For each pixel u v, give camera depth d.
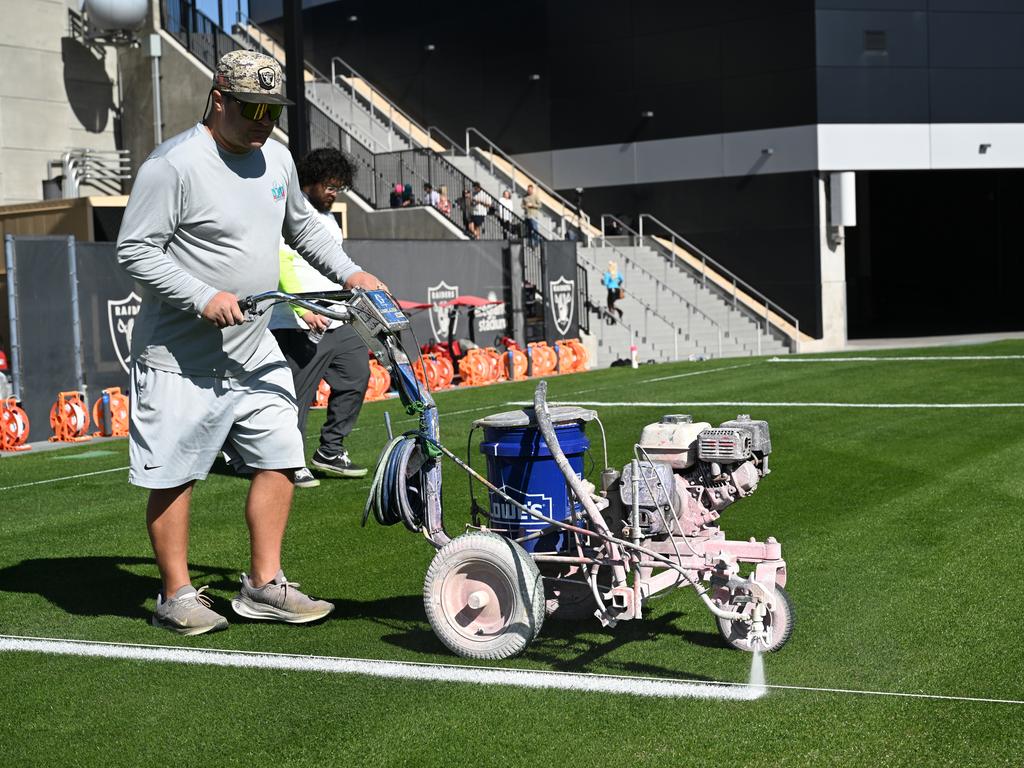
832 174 31.02
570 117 35.16
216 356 5.70
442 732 4.41
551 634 5.57
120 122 29.98
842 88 30.81
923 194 40.94
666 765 4.07
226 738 4.44
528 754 4.20
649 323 29.33
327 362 9.62
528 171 36.19
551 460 5.29
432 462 5.41
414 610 6.12
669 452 5.39
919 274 41.41
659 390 17.06
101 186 29.45
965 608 5.87
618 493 5.33
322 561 7.20
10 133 27.92
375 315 5.32
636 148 34.00
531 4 35.69
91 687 5.04
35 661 5.39
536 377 21.73
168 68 29.19
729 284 32.12
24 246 15.45
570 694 4.76
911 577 6.48
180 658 5.39
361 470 10.12
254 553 5.93
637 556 5.26
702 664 5.11
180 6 29.33
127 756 4.31
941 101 31.19
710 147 32.69
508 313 23.95
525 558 5.11
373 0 39.34
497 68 36.66
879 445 10.98
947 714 4.46
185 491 5.81
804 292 31.41
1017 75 31.42
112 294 16.70
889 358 20.95
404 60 38.84
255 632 5.79
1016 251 40.19
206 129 5.63
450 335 21.70
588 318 26.84
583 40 34.72
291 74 20.11
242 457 5.91
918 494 8.72
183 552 5.89
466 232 28.22
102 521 8.75
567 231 31.83
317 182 8.69
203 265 5.62
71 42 28.94
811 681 4.87
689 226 33.28
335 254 6.10
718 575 5.27
